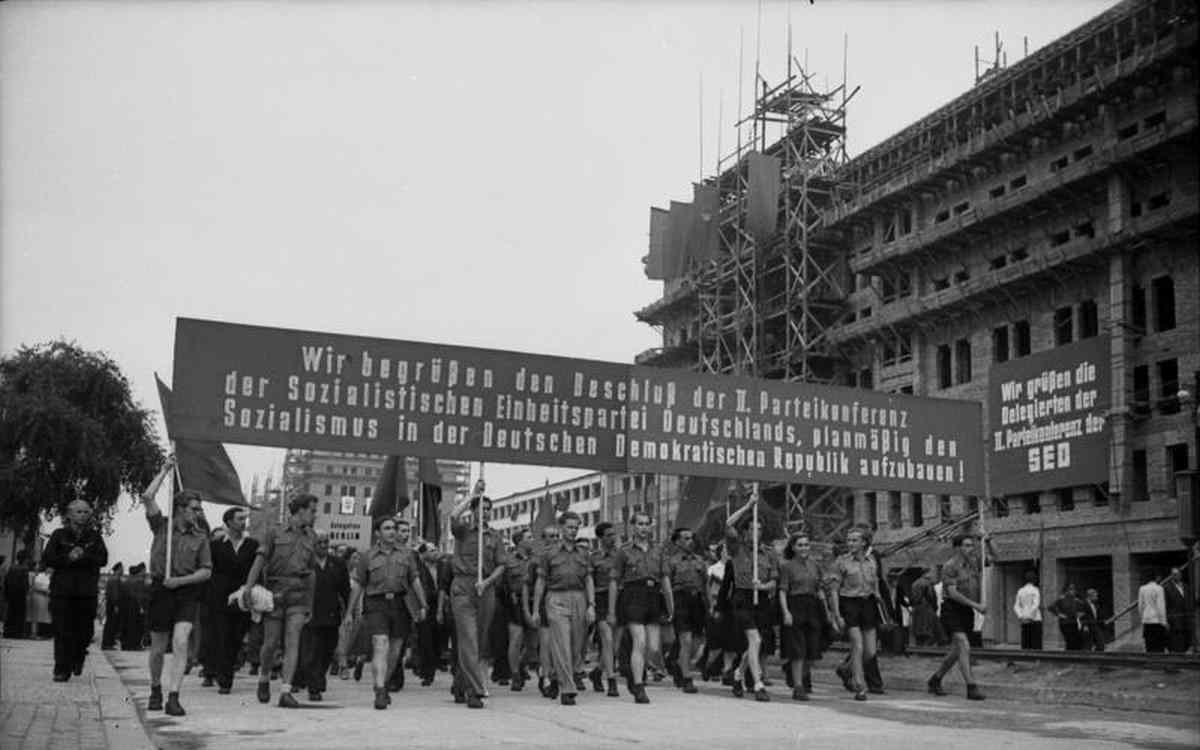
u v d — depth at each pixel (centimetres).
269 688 1327
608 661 1459
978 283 4681
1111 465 3978
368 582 1238
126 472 4188
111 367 4297
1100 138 4316
